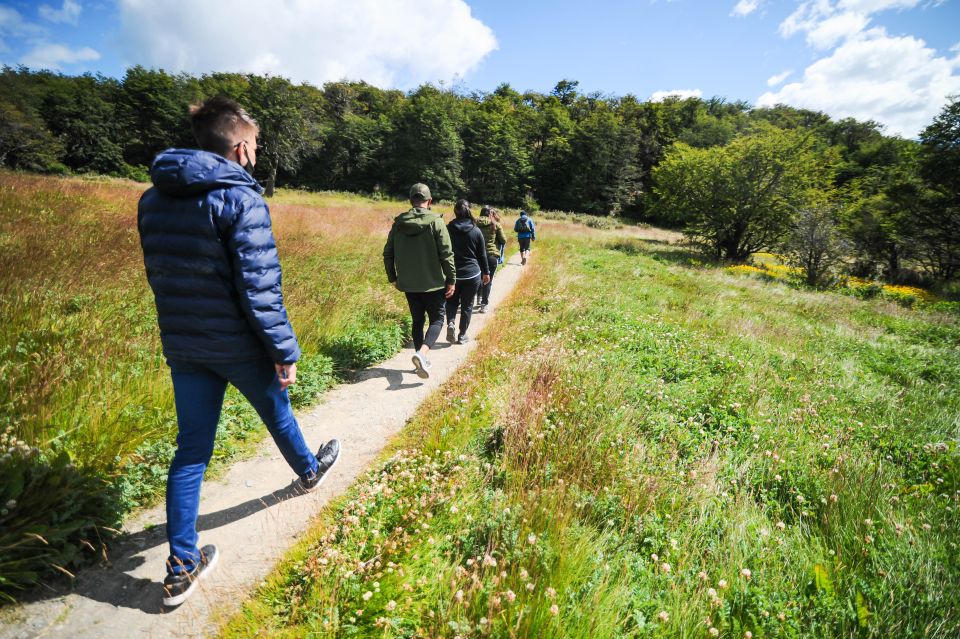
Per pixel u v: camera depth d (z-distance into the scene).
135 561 2.11
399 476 2.71
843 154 63.06
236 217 1.78
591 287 10.30
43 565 1.90
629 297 9.61
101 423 2.77
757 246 26.67
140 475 2.56
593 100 92.94
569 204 72.62
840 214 21.33
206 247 1.76
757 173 24.34
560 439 3.17
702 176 26.19
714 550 2.29
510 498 2.55
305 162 68.75
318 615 1.83
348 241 12.68
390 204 43.81
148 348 3.89
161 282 1.82
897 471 3.32
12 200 9.86
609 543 2.33
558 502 2.48
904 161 26.86
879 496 2.79
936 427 4.30
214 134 1.95
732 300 11.44
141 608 1.87
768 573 2.20
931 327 10.66
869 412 4.54
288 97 55.03
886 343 8.41
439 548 2.23
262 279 1.83
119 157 64.31
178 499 1.90
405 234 4.44
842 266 19.84
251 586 2.04
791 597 2.04
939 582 2.10
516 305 8.29
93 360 3.36
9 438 2.16
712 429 3.82
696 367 5.30
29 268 5.24
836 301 14.23
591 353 5.24
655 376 4.98
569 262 14.48
